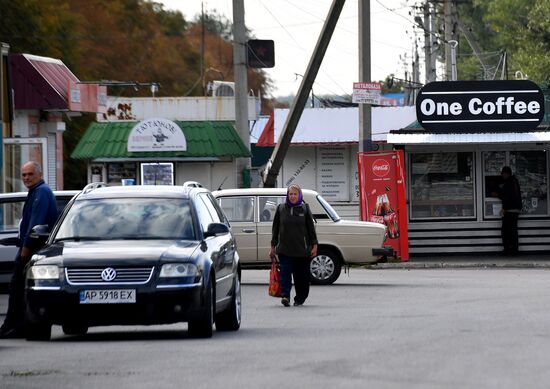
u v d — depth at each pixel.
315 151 108.81
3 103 85.44
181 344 35.38
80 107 98.06
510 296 53.22
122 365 30.44
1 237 55.06
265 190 64.88
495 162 82.56
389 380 26.95
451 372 28.17
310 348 33.62
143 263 36.09
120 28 199.75
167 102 150.75
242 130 90.94
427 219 82.81
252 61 91.31
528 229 82.88
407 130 80.00
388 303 51.00
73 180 141.75
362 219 79.88
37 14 130.62
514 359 30.48
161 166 101.56
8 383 27.81
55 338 39.44
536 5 197.38
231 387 26.28
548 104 94.75
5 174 84.00
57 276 36.19
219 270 38.88
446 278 67.94
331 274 63.75
